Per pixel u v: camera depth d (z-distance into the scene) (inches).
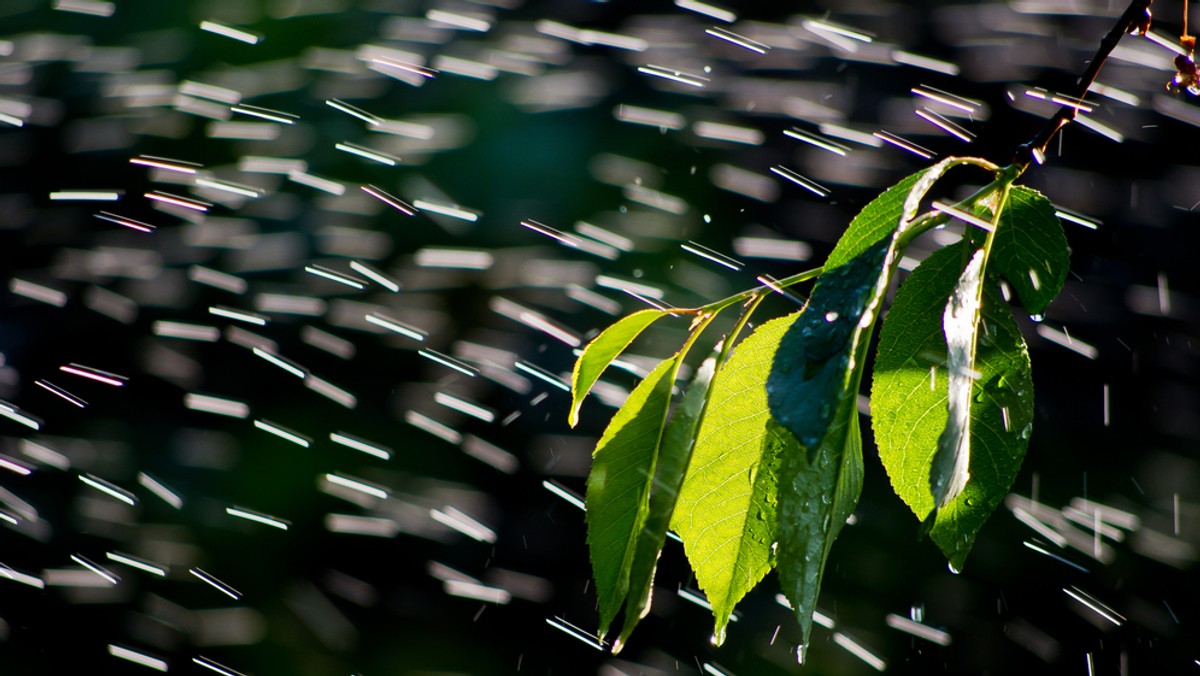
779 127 196.1
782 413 59.3
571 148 199.0
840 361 59.3
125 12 215.8
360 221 197.3
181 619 169.9
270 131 205.2
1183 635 150.5
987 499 62.7
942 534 62.9
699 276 185.2
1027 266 63.0
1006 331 62.9
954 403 60.3
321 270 192.9
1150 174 182.5
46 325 193.2
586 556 175.5
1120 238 180.2
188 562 174.6
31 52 213.6
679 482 60.8
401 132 202.5
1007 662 151.6
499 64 210.2
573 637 167.8
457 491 179.0
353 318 190.1
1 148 203.8
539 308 188.4
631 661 163.5
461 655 165.9
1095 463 167.6
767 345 62.5
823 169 190.9
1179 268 177.8
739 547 62.7
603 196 192.9
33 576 172.6
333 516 177.6
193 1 217.3
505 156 200.7
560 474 180.1
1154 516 161.0
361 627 167.2
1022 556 161.3
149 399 188.5
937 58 195.9
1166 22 187.5
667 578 170.1
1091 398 172.9
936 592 159.8
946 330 60.6
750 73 203.8
